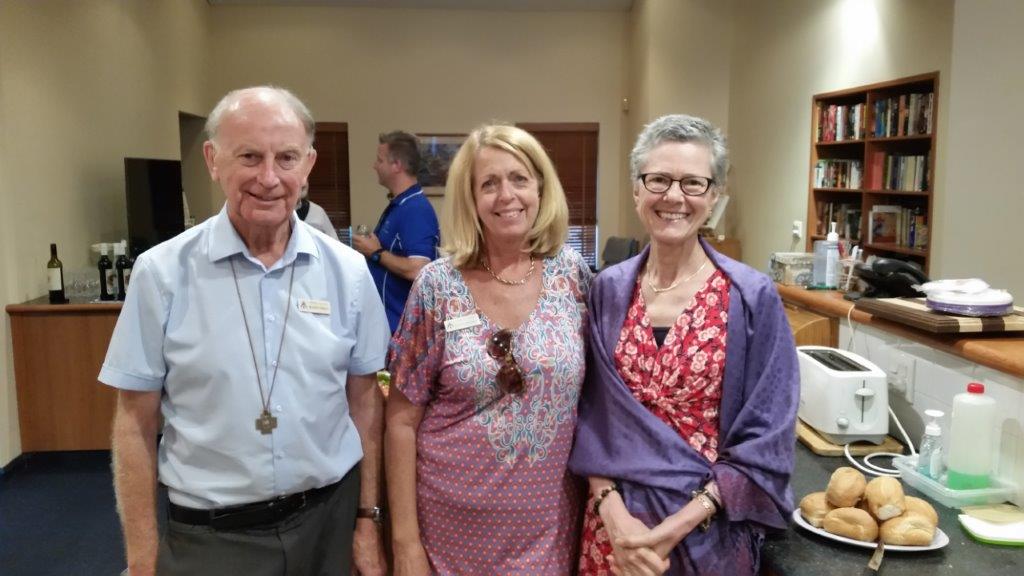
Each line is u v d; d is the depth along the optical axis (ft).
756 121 21.39
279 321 4.77
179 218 16.55
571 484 5.23
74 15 14.99
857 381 6.14
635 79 24.56
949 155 12.57
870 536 4.70
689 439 4.74
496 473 4.97
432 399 5.19
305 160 4.67
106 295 13.29
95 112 15.88
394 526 5.22
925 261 14.39
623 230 26.32
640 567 4.49
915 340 6.01
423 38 25.29
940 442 5.44
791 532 4.97
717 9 22.66
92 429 12.95
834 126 17.61
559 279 5.27
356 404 5.32
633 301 5.10
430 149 25.61
